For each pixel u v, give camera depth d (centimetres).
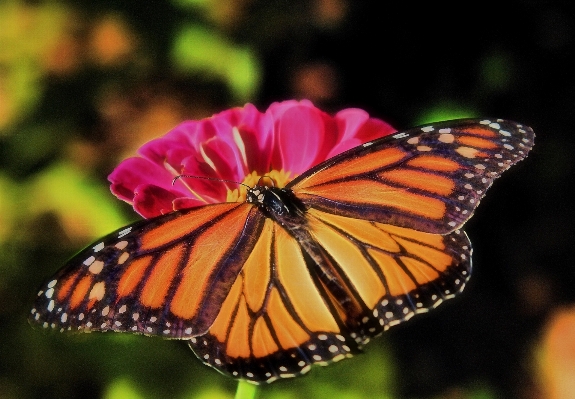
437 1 89
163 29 66
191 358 59
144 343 59
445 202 48
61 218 62
